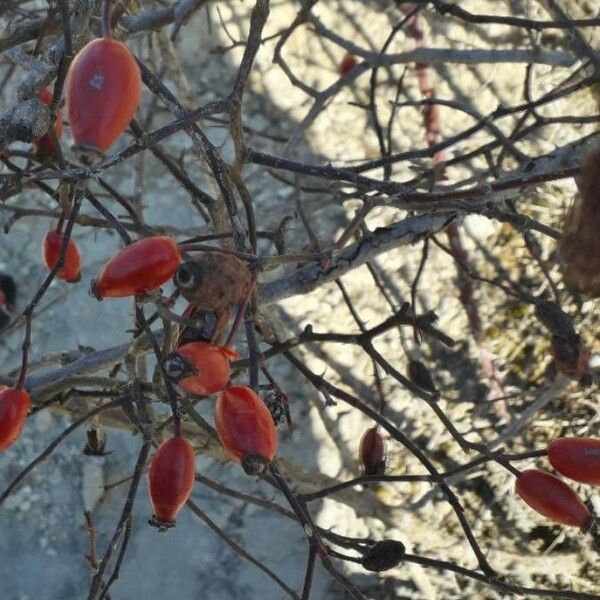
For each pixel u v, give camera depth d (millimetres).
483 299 5438
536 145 5684
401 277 5531
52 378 2621
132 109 1513
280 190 5578
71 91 1486
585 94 5734
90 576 4840
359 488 4738
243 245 2037
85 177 1860
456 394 5266
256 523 4930
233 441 1684
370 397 5254
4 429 1921
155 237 1645
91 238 5523
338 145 5832
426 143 5691
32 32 2346
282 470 3934
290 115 5902
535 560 4801
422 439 5172
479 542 4906
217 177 2084
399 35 5973
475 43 5816
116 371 3232
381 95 5914
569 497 2111
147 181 5645
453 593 4781
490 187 2205
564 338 2486
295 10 6066
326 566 2256
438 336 2457
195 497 4973
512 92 5883
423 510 4973
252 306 1963
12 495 4965
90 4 2043
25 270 5484
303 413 5191
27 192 5621
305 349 5309
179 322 1666
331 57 5996
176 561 4867
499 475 4996
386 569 2320
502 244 5512
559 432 5031
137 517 4945
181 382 1645
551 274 5355
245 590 4816
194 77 5922
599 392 5020
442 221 2703
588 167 1471
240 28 6016
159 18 2727
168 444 1815
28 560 4883
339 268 2654
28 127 1918
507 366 5301
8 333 4324
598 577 4754
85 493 4984
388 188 2273
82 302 5422
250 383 1960
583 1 3994
